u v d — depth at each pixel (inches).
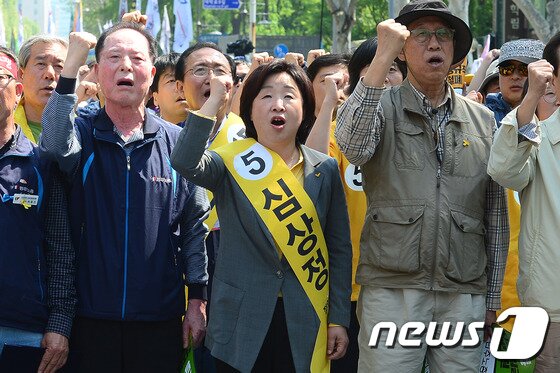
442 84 456.8
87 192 446.3
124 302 440.5
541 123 446.6
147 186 450.0
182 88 598.5
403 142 447.8
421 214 439.8
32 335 436.5
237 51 925.2
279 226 429.4
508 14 2359.7
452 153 447.5
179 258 462.3
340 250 448.5
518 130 421.7
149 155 454.9
